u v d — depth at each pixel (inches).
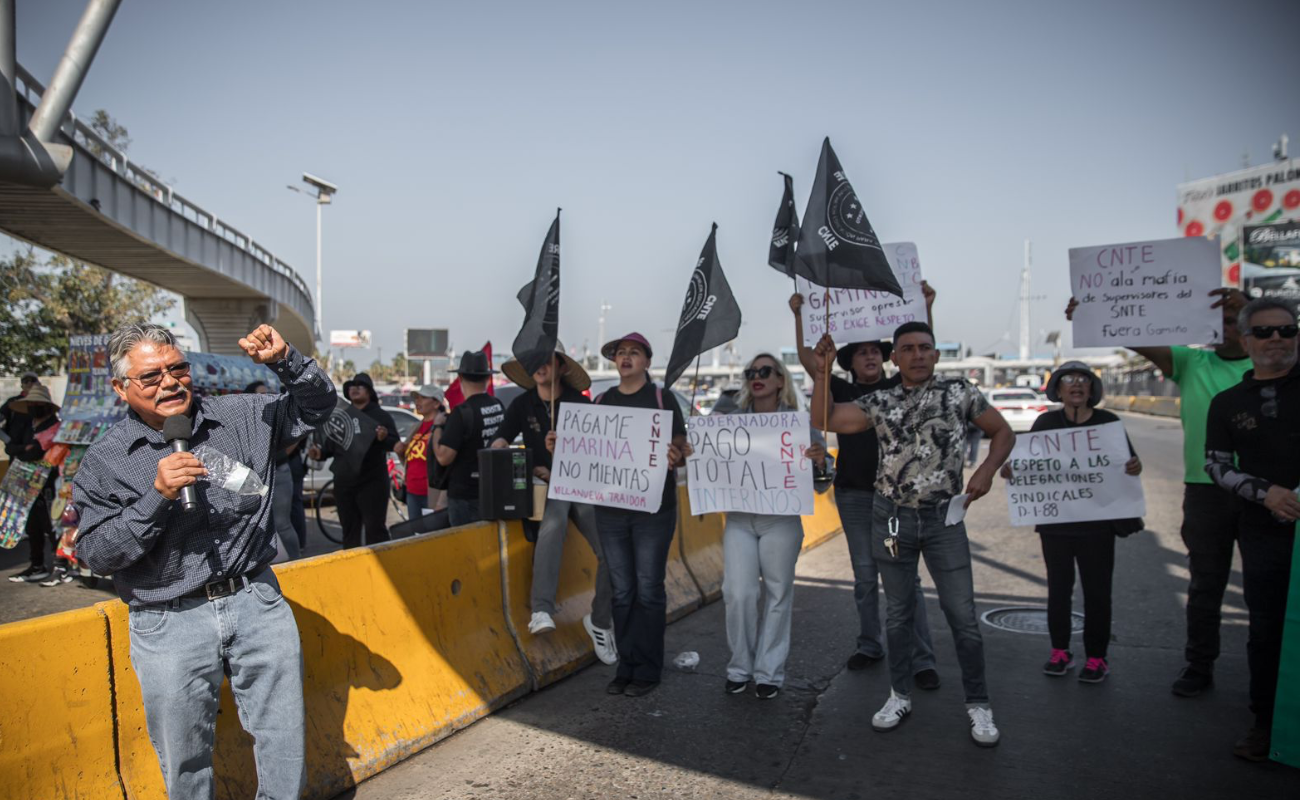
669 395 206.8
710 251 207.8
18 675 115.0
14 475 354.3
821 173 187.0
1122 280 210.5
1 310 1083.3
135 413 116.1
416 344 1936.5
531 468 215.8
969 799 149.5
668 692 205.6
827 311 184.5
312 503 558.6
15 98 535.8
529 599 218.7
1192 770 158.6
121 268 1108.5
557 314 217.2
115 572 113.9
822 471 196.9
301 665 124.3
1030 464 207.0
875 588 217.8
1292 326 159.6
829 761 165.5
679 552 302.7
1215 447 168.6
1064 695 198.4
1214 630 193.6
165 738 115.6
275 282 1525.6
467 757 168.7
